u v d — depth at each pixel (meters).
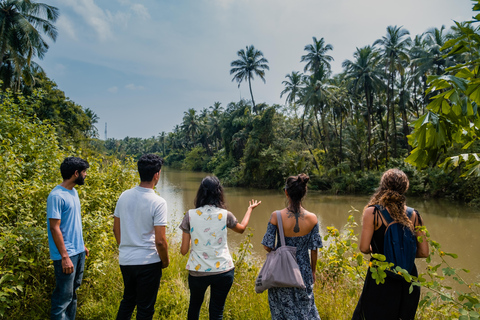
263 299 3.32
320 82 32.16
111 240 4.19
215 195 2.65
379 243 2.29
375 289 2.26
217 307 2.54
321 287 3.69
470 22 1.99
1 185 3.20
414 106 36.00
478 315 1.83
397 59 30.06
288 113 39.91
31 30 18.36
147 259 2.49
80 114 27.50
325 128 34.44
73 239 2.78
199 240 2.53
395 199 2.25
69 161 2.80
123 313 2.54
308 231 2.55
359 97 36.47
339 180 31.48
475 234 14.03
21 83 22.23
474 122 2.19
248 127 43.59
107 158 6.21
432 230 14.89
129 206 2.54
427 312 2.91
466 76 2.02
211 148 77.19
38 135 5.06
